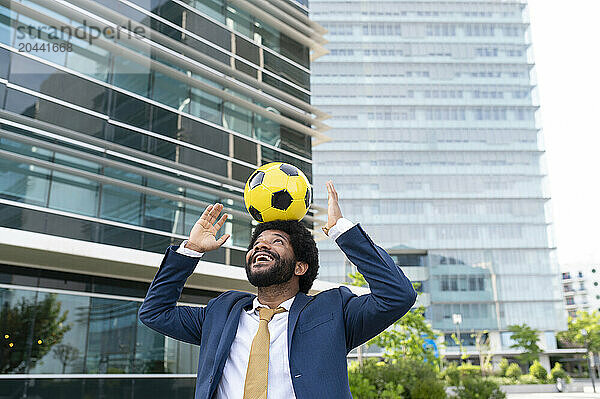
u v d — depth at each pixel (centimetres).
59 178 957
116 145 1044
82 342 932
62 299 927
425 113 7744
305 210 264
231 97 1341
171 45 1241
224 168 1291
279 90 1518
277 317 227
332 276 6619
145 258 921
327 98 7712
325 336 216
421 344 2200
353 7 8206
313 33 1692
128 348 991
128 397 966
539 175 7506
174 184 1147
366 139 7550
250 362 214
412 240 7081
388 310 213
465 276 6894
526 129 7756
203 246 256
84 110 1029
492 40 8169
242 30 1481
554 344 6594
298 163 1524
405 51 8031
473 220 7206
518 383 4466
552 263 7031
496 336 6575
